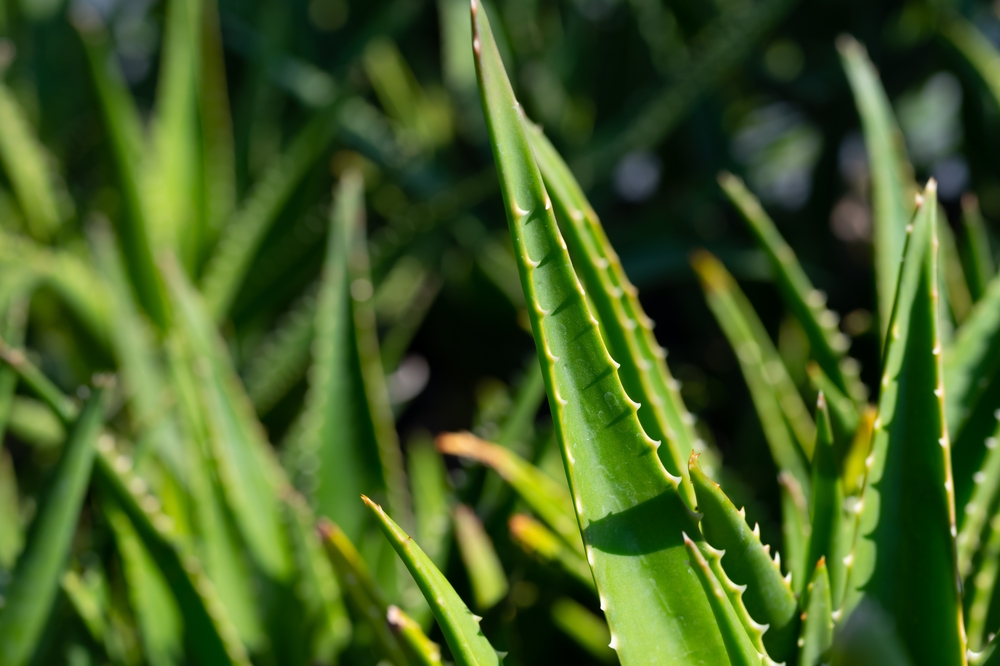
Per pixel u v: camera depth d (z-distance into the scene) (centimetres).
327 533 130
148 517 135
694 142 268
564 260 113
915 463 119
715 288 147
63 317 216
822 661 117
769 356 154
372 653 143
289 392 214
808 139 314
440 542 143
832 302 247
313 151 230
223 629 137
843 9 288
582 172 253
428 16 326
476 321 254
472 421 258
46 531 135
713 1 277
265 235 232
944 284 148
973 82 213
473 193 234
